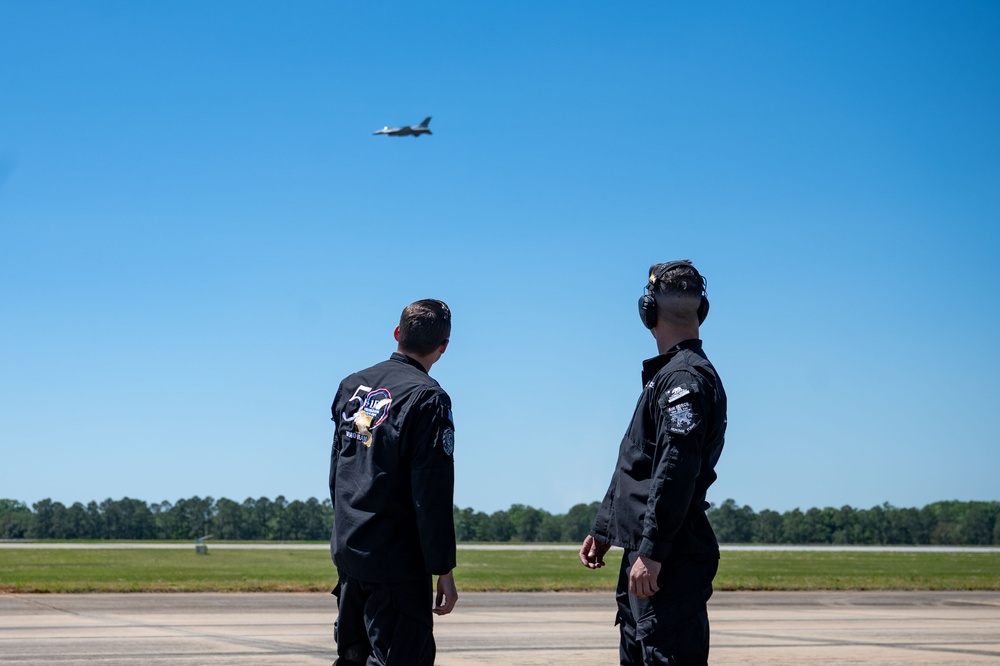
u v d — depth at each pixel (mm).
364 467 4055
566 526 108000
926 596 17953
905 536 98938
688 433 3746
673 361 3941
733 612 14031
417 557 4004
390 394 4086
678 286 4109
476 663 8516
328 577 21984
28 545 60781
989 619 13516
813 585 19469
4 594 14602
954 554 52406
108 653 8438
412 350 4270
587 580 21375
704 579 3895
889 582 20625
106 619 11289
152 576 21531
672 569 3861
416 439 3984
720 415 3902
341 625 4145
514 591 17344
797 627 11945
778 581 20375
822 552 55094
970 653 9562
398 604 3963
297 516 106500
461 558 39562
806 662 8820
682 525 3857
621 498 3967
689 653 3830
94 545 63031
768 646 9930
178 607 12961
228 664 7965
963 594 18688
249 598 14555
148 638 9531
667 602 3830
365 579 3979
